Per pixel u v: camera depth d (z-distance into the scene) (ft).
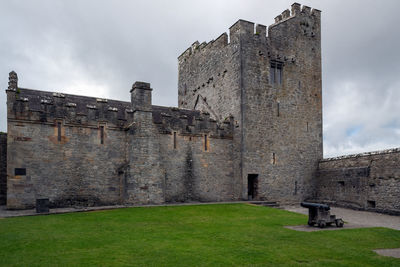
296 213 75.56
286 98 107.76
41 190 75.41
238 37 102.22
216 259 36.70
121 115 88.12
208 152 97.50
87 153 81.30
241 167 97.81
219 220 62.75
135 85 84.79
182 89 139.13
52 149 77.41
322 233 52.49
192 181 93.81
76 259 35.55
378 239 49.83
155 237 46.85
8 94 73.67
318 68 115.75
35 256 36.40
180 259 36.35
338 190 100.32
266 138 102.47
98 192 81.66
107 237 46.19
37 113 76.23
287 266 35.37
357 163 94.27
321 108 114.73
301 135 109.40
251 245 43.47
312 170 109.91
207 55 120.26
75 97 91.76
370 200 88.22
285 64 108.78
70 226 53.57
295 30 112.27
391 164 82.94
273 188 101.91
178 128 93.40
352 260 38.24
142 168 82.84
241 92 99.55
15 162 73.20
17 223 55.67
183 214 67.82
